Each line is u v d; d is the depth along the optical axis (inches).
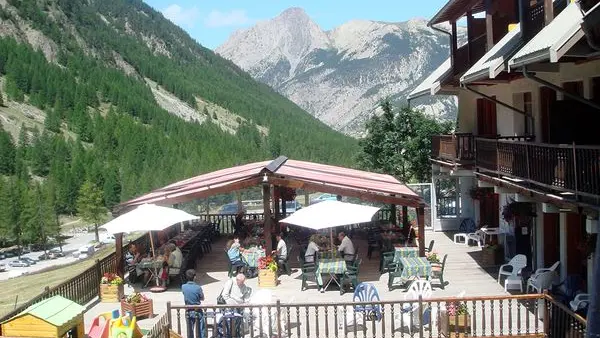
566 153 414.9
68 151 5698.8
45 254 3912.4
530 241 679.7
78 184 4992.6
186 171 5260.8
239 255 697.0
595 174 371.9
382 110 1432.1
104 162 5664.4
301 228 920.9
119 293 614.5
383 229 831.1
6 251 4180.6
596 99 495.8
